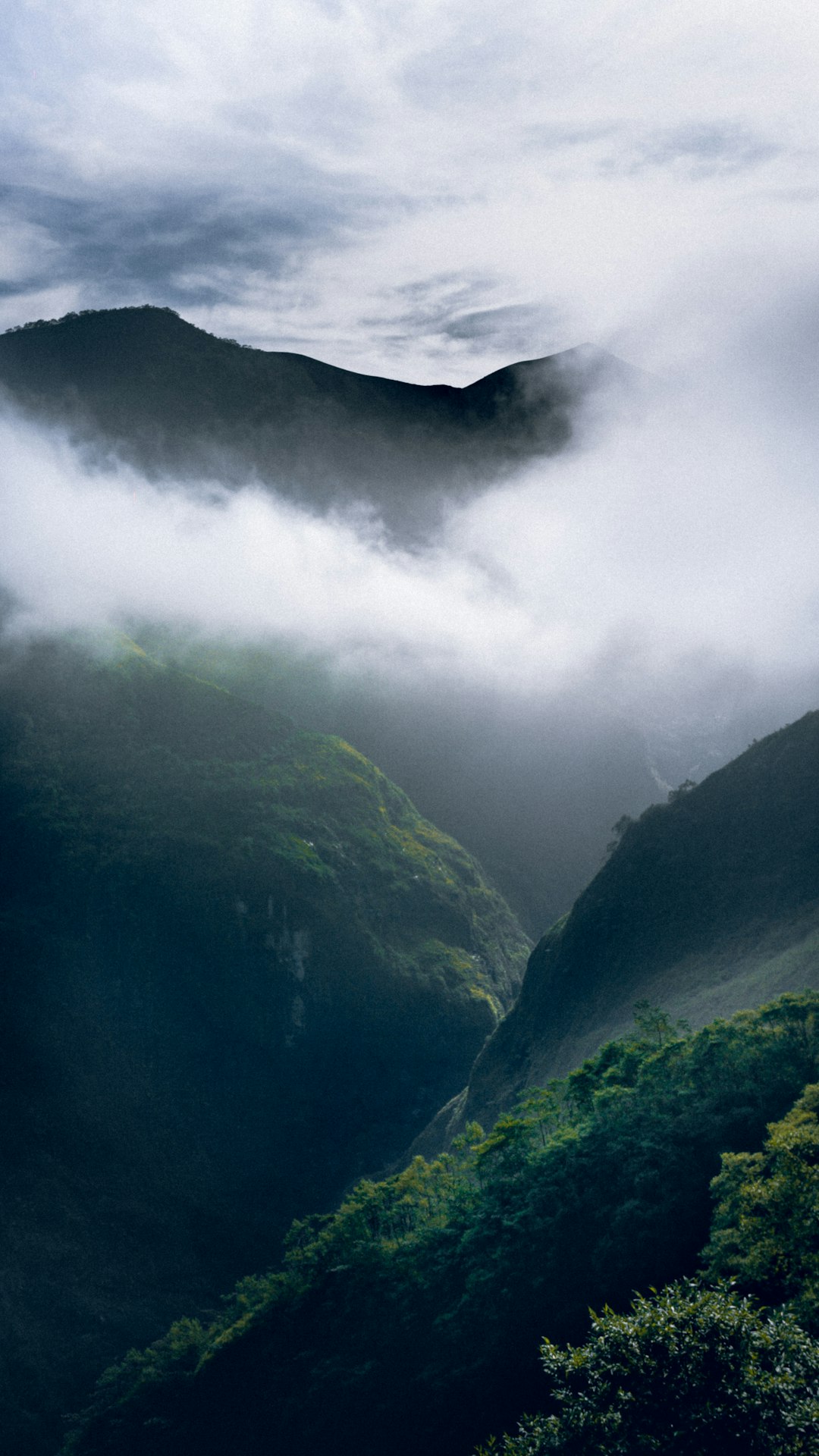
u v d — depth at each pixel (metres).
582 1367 38.59
